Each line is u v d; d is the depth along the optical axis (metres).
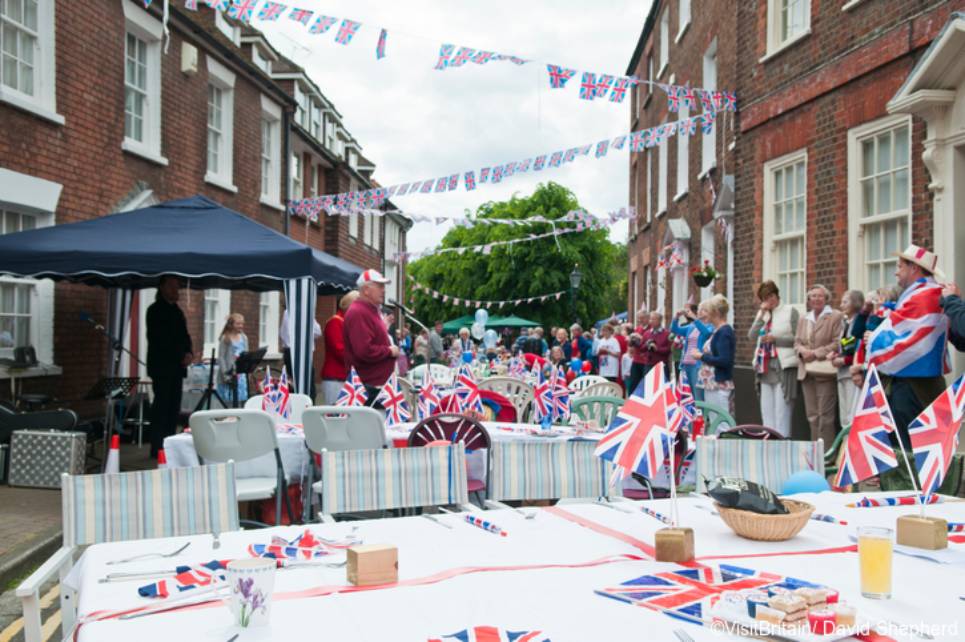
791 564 2.68
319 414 5.61
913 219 7.74
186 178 13.73
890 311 5.99
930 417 3.20
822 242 9.31
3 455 7.94
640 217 22.62
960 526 3.24
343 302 9.25
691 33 15.74
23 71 9.67
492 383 10.03
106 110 11.21
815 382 8.02
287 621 2.14
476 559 2.75
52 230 8.44
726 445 4.51
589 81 8.87
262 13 7.41
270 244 8.61
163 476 3.52
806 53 9.66
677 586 2.41
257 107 17.08
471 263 47.62
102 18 11.09
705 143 14.34
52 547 5.75
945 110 7.18
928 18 7.51
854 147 8.72
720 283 12.73
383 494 4.12
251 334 17.16
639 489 5.65
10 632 4.19
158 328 9.52
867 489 5.86
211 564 2.65
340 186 24.61
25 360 9.53
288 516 5.90
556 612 2.19
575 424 6.80
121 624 2.13
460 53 8.16
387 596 2.34
